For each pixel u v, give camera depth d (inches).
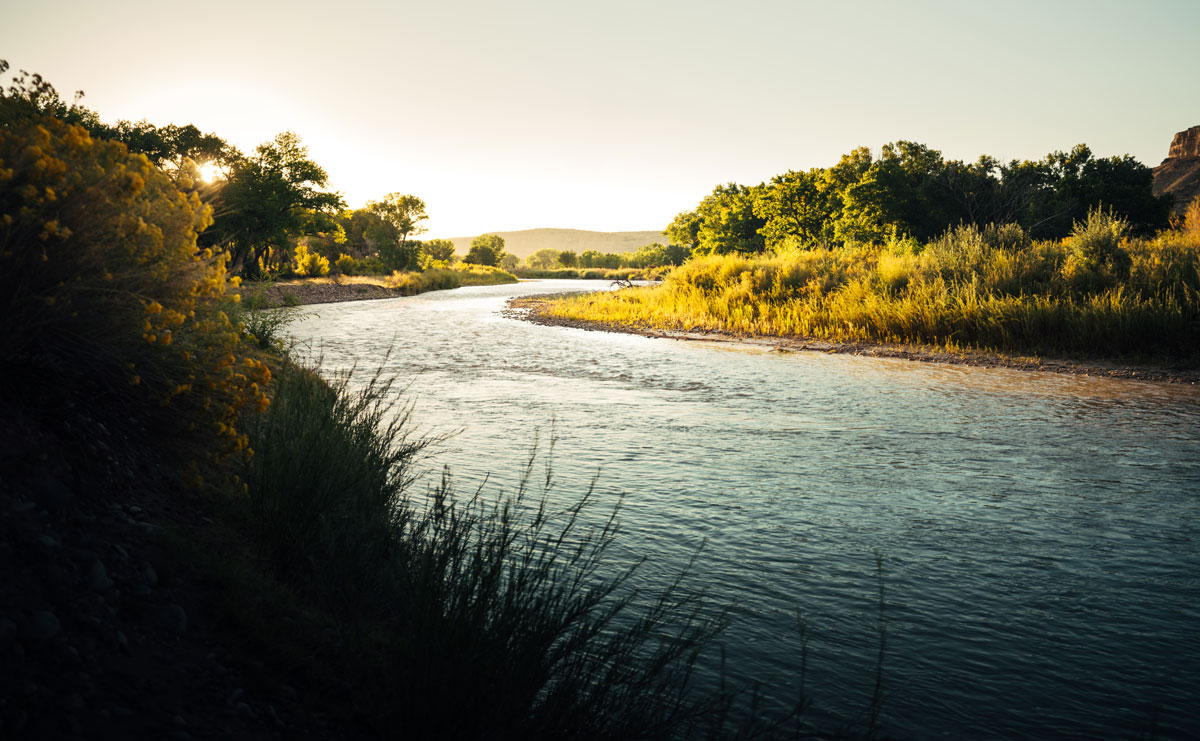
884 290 807.1
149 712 82.1
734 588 164.6
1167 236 843.4
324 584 135.6
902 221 1808.6
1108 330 579.2
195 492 147.9
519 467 266.4
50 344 124.6
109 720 77.7
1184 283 600.4
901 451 298.0
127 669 87.4
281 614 116.2
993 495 237.6
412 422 348.2
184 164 177.2
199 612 106.6
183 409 155.7
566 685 101.3
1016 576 173.2
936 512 219.9
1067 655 136.9
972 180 1791.3
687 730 107.0
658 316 979.9
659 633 141.1
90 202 131.4
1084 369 526.3
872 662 133.3
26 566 92.8
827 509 222.4
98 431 132.7
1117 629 147.3
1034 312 626.2
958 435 328.5
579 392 450.3
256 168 1886.1
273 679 99.2
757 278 984.3
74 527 107.3
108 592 98.3
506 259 7613.2
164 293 150.0
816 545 192.4
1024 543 194.5
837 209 2151.8
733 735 107.7
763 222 2864.2
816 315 801.6
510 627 102.6
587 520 207.5
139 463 139.6
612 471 265.1
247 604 113.3
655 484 248.5
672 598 157.5
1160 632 146.0
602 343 765.9
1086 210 1843.0
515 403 409.4
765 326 820.0
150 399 146.6
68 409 129.5
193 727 83.0
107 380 136.1
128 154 158.4
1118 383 475.8
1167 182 5738.2
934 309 700.7
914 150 1942.7
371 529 157.2
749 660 133.0
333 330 906.7
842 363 594.6
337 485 156.3
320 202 2027.6
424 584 111.6
